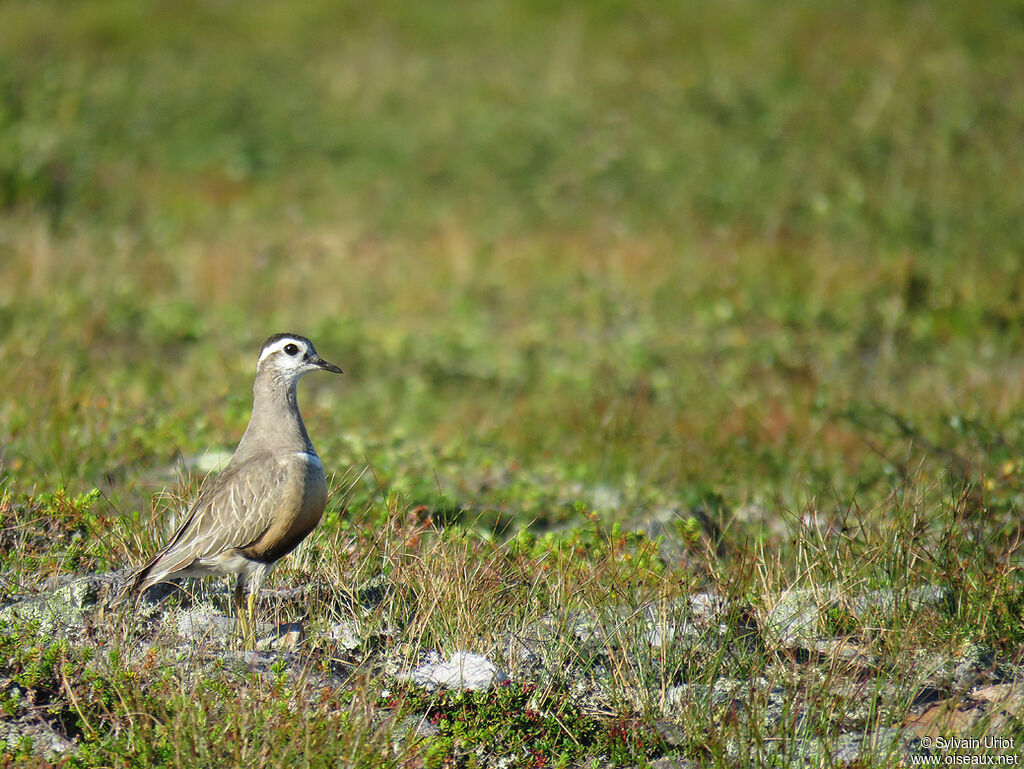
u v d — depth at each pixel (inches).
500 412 607.2
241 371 635.5
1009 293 743.1
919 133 1016.9
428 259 888.9
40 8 1421.0
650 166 1034.7
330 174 1069.1
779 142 1040.2
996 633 317.7
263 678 279.0
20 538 354.9
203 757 247.6
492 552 353.7
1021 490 440.1
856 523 395.5
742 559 347.6
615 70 1246.9
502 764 266.1
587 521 417.1
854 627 322.7
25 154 995.9
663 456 527.5
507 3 1469.0
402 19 1453.0
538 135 1125.1
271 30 1433.3
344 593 332.2
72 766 247.6
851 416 554.6
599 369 677.3
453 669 296.4
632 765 267.7
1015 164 958.4
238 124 1167.0
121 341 693.3
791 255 833.5
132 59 1317.7
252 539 307.4
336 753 249.9
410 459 504.4
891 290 765.9
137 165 1045.2
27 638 295.7
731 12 1359.5
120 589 321.4
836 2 1344.7
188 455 478.0
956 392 591.2
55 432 466.9
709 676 291.4
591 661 303.6
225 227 945.5
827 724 271.1
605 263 866.8
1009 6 1288.1
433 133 1148.5
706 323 755.4
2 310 689.0
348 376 690.2
